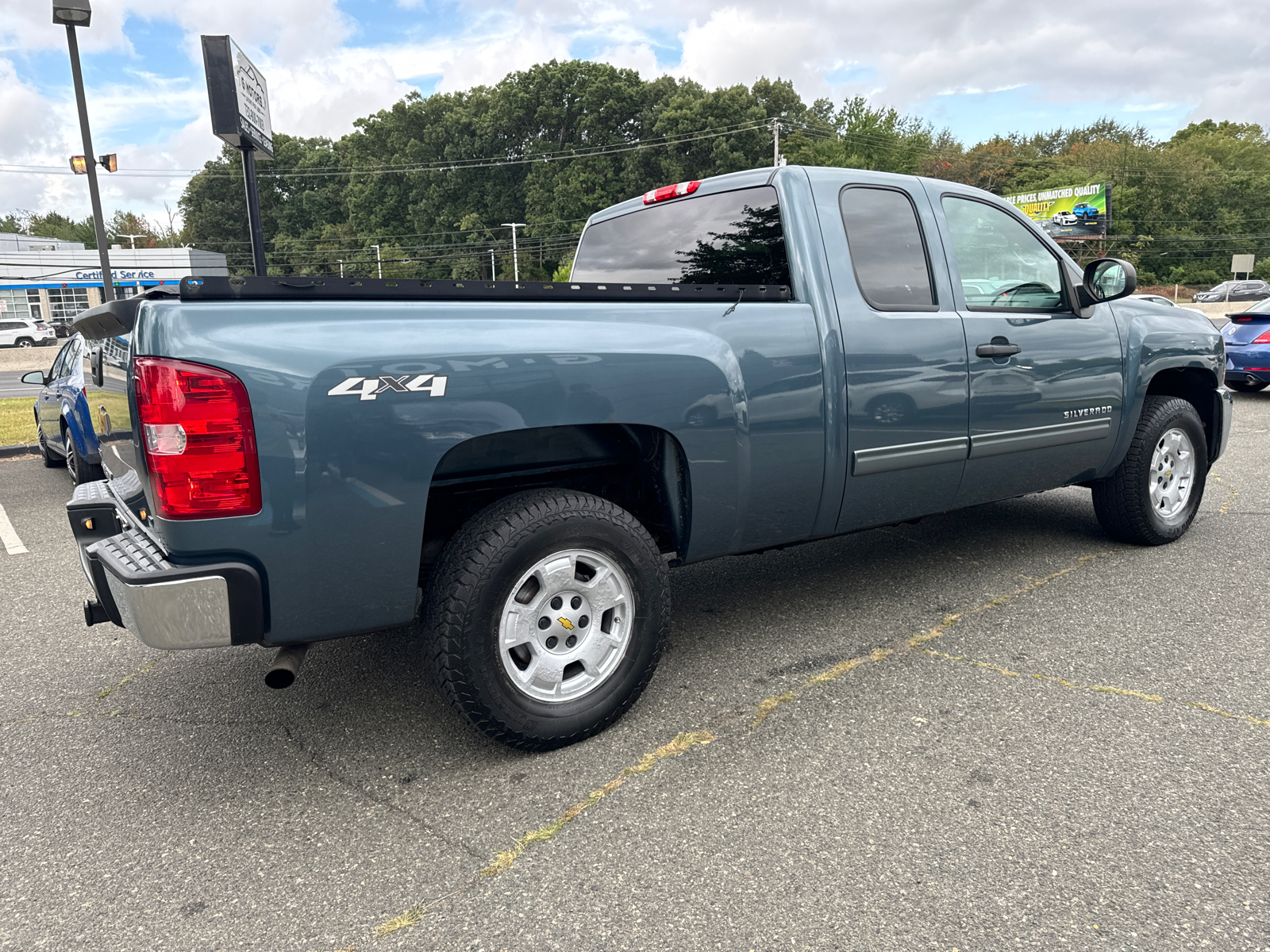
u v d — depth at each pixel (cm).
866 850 211
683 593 412
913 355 330
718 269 349
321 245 9625
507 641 249
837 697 295
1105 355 404
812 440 305
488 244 8762
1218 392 470
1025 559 440
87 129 1323
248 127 652
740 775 247
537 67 8425
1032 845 210
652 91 8275
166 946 186
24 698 320
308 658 347
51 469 851
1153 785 235
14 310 5788
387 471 223
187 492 203
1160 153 7025
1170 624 349
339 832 227
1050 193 5622
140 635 208
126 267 5988
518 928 188
